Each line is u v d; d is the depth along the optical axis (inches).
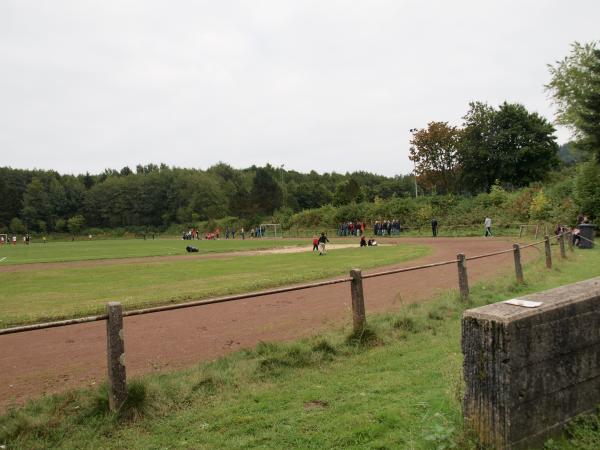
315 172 6505.9
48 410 200.4
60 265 1065.5
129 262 1095.6
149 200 5442.9
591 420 144.0
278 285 575.8
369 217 2373.3
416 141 2733.8
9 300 528.4
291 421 184.5
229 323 384.8
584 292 150.6
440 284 526.0
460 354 254.4
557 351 138.3
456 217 1932.8
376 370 243.6
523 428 129.3
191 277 705.6
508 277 522.9
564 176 2235.5
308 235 2628.0
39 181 5334.6
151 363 282.2
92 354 311.3
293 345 277.3
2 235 4202.8
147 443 173.6
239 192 4089.6
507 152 2272.4
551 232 1311.5
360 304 296.5
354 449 158.2
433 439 141.5
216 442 170.6
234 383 230.8
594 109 1160.2
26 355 312.5
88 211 5447.8
